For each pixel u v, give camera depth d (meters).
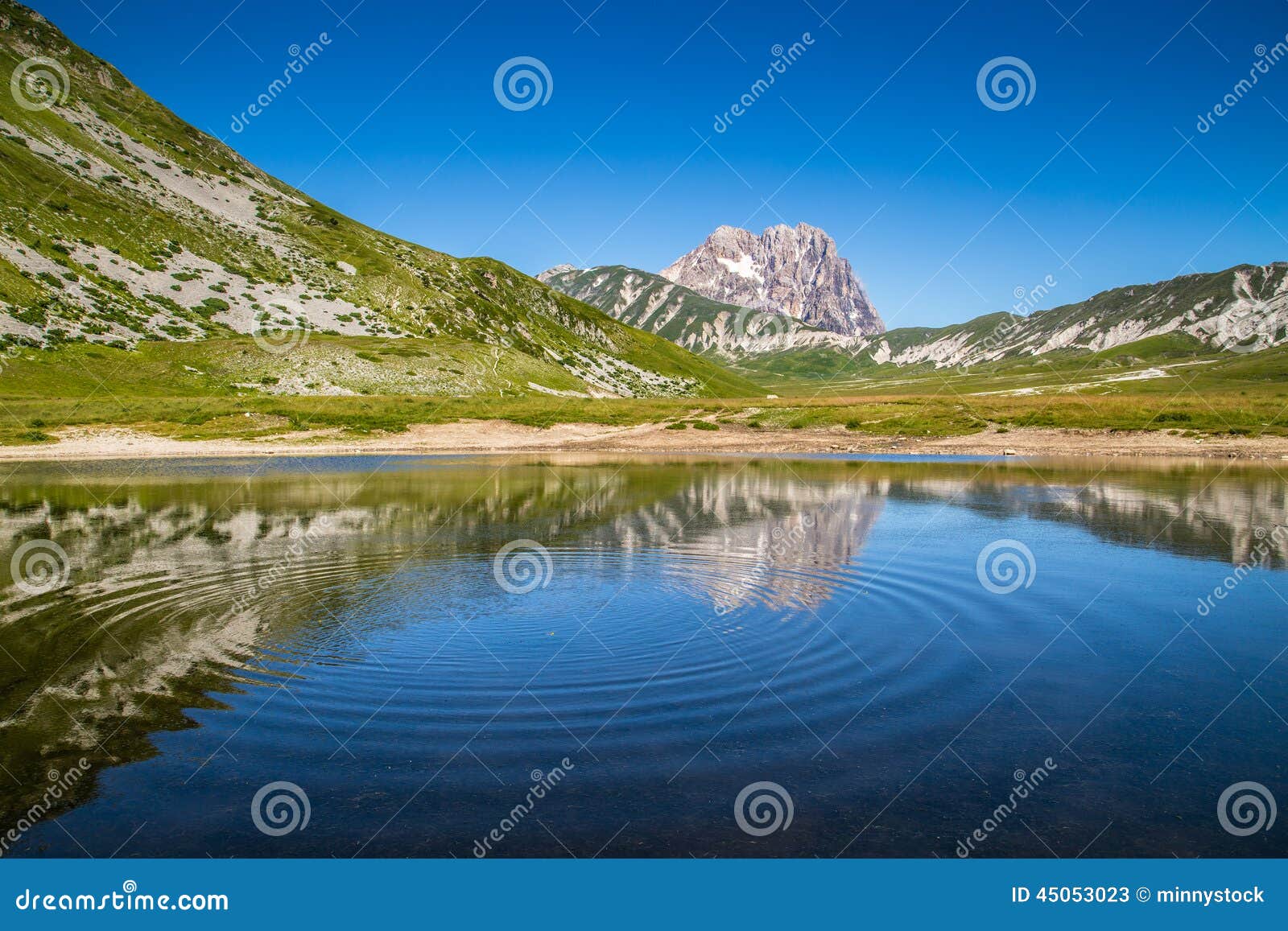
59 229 112.81
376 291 140.62
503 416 78.06
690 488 40.53
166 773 9.90
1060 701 12.23
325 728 11.16
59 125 143.38
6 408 70.00
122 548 24.50
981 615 16.97
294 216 164.25
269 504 34.81
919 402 89.00
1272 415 73.25
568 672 13.38
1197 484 41.69
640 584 19.69
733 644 14.93
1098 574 20.84
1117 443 64.69
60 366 84.25
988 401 89.06
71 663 13.83
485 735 10.91
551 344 160.88
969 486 41.38
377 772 9.86
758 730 11.13
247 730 11.08
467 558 22.91
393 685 12.80
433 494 38.31
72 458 57.38
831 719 11.53
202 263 125.38
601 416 79.88
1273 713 11.81
